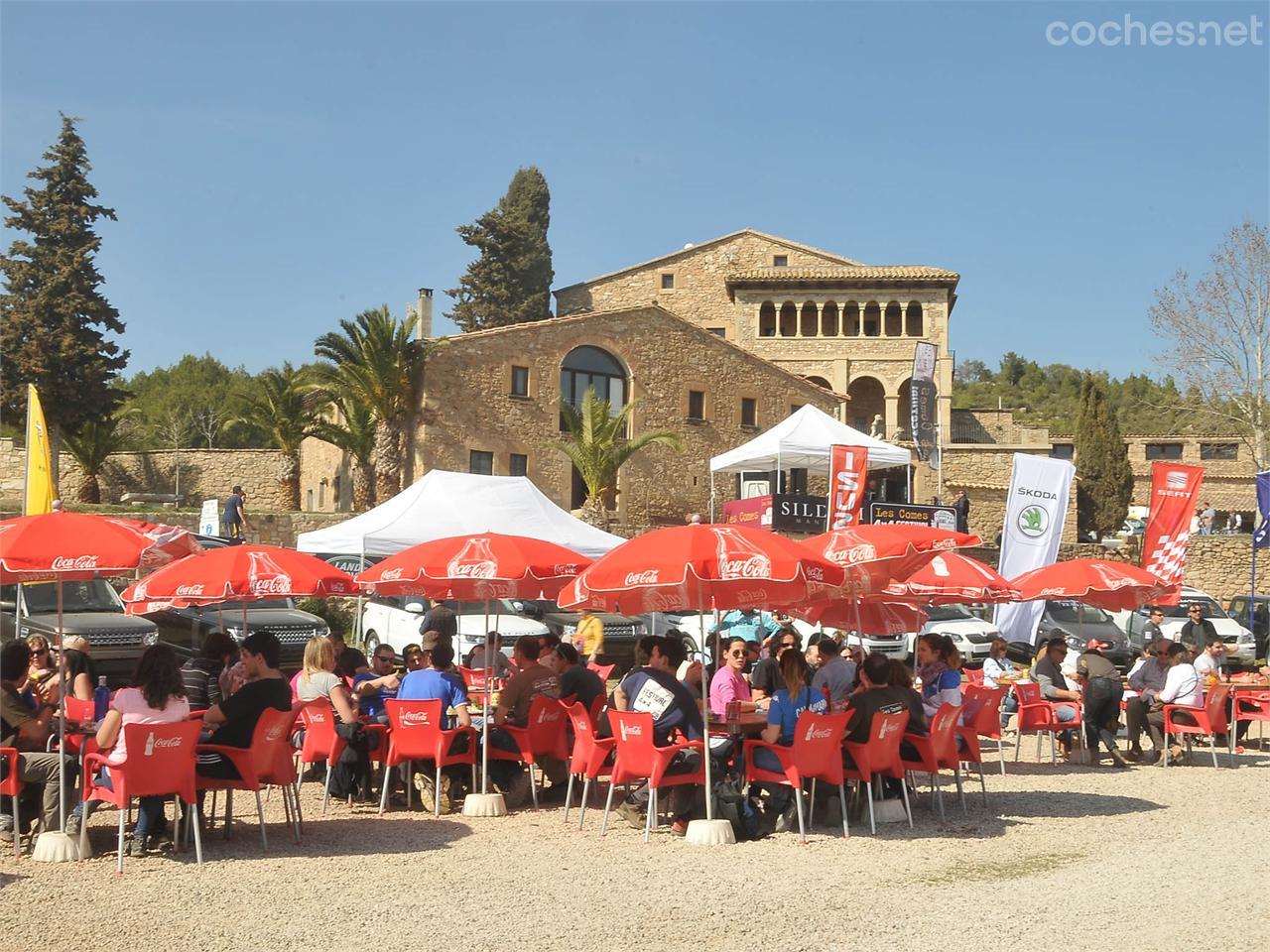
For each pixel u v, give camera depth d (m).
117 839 9.41
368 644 22.67
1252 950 6.58
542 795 11.89
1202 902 7.64
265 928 6.97
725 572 8.99
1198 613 23.30
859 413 56.44
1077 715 14.59
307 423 41.53
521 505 19.78
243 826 10.19
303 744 11.30
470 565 11.36
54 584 18.73
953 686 12.17
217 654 10.72
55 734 9.33
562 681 11.74
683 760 9.98
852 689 11.72
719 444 43.31
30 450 15.41
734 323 58.88
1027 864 8.86
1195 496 22.50
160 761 8.40
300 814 9.62
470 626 20.84
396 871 8.46
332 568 11.92
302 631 20.20
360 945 6.68
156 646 8.76
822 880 8.30
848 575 11.47
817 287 55.38
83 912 7.28
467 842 9.56
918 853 9.25
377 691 11.88
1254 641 27.61
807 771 9.70
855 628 14.04
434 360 37.06
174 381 87.81
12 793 8.90
